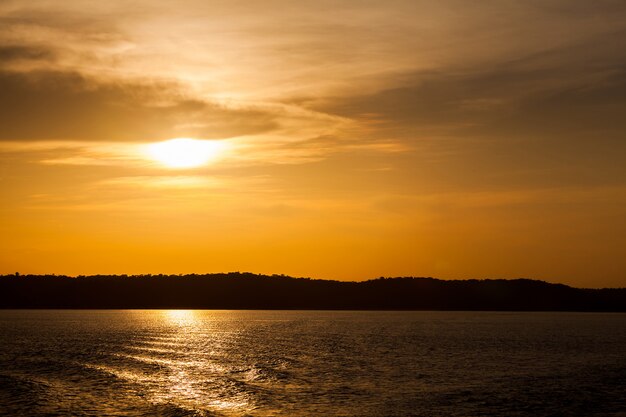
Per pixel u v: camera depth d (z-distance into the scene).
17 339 142.75
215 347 122.88
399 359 99.38
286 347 123.25
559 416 55.81
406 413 55.78
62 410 55.94
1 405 57.81
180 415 54.16
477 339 148.62
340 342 138.00
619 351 115.06
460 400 61.91
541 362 95.94
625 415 56.47
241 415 54.31
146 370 83.38
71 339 143.25
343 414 55.19
